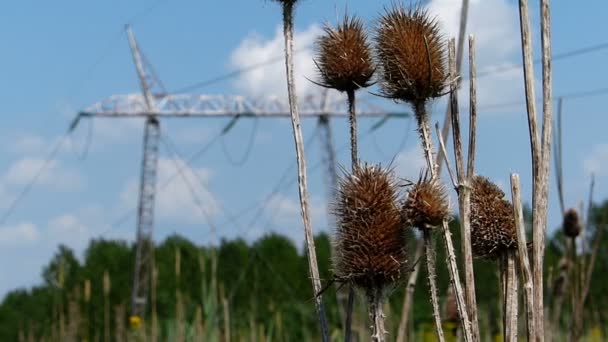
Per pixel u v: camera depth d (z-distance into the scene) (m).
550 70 6.73
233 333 30.69
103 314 56.16
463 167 7.05
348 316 7.67
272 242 64.06
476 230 7.18
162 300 58.12
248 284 61.91
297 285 63.31
